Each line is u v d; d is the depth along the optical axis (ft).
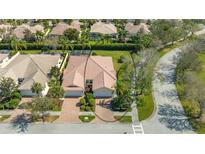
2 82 288.10
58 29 456.04
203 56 390.42
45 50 401.90
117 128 253.03
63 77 315.58
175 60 375.86
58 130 249.14
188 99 289.12
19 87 296.30
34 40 426.92
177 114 271.69
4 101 289.33
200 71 341.82
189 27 450.71
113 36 451.94
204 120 263.49
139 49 387.55
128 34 456.45
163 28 428.97
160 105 284.82
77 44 408.26
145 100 292.20
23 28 446.60
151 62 339.16
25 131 247.70
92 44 410.72
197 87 272.51
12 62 346.13
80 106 281.95
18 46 405.80
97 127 253.85
